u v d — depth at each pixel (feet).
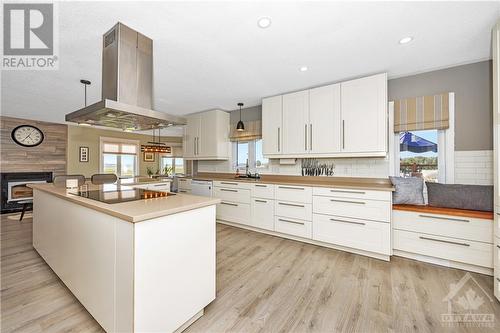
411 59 7.89
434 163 8.84
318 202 9.37
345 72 9.02
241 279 6.71
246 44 6.89
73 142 18.71
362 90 9.22
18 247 9.18
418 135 9.16
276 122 11.69
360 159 10.27
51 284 6.41
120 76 6.05
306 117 10.69
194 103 13.55
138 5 5.14
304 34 6.36
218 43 6.82
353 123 9.42
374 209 8.15
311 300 5.66
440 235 7.39
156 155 25.13
